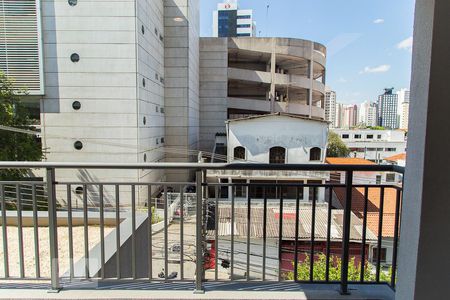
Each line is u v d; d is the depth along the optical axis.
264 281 1.90
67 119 12.18
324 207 7.55
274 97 22.80
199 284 1.78
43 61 11.88
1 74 10.39
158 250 4.95
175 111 17.38
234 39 21.81
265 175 8.95
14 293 1.75
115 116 12.27
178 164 1.68
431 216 1.17
